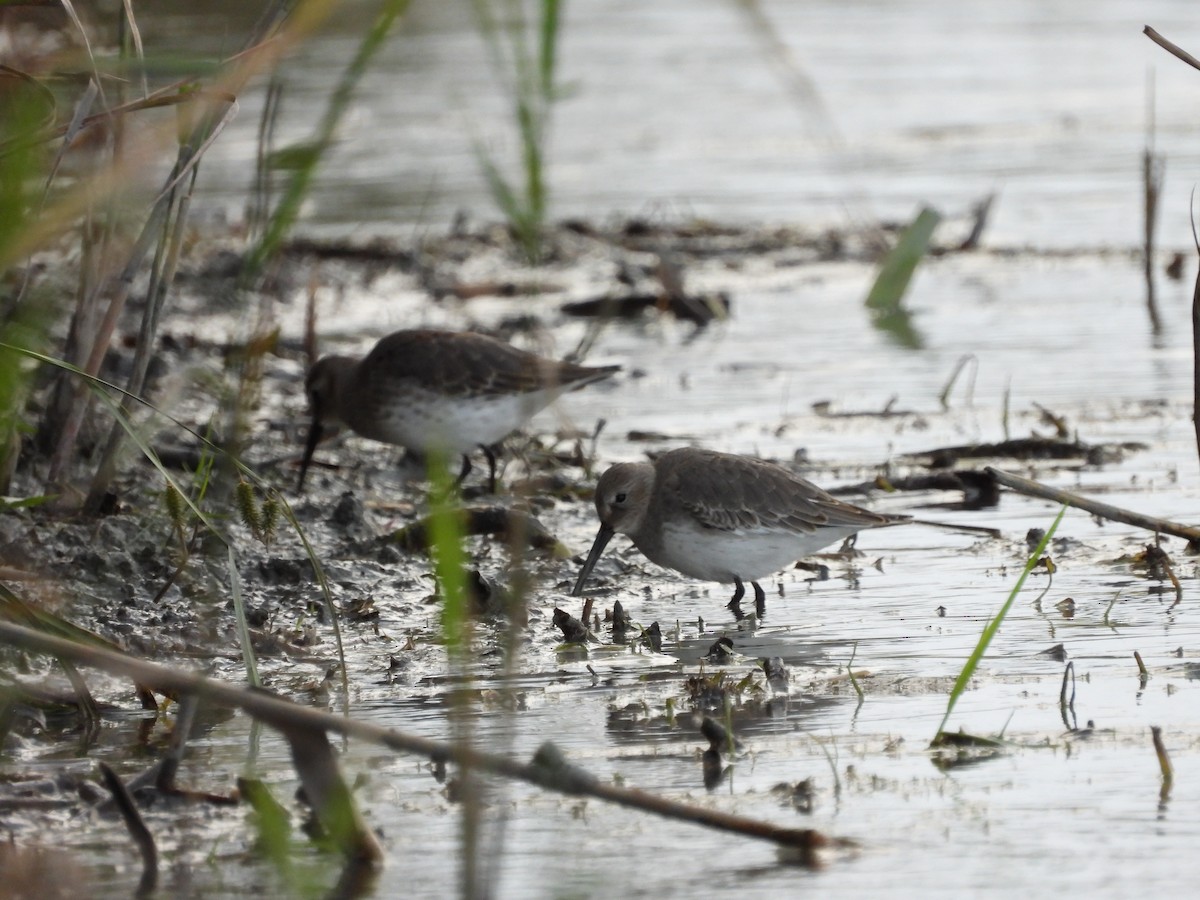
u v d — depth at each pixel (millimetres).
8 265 6914
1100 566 12898
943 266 26312
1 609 9945
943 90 41469
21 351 8719
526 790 8867
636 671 10844
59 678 10602
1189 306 22578
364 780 8969
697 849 8023
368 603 12195
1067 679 9969
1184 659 10617
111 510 13109
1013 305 23453
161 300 12617
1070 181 31516
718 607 12477
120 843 8141
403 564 13312
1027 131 36625
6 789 8695
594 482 15883
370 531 14094
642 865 7855
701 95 41281
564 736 9586
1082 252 26328
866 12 52000
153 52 11297
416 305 24656
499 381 16016
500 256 27781
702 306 23547
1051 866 7719
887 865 7781
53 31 11578
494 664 11086
